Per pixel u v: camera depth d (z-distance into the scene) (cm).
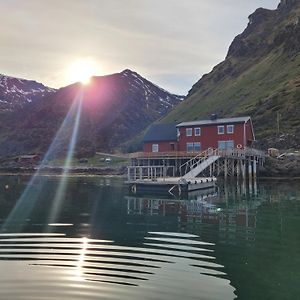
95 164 13038
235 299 1095
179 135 7875
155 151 8088
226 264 1423
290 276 1291
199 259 1492
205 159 6150
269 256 1534
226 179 6222
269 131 10212
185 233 2016
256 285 1205
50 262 1455
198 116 15025
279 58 16412
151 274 1302
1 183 7212
